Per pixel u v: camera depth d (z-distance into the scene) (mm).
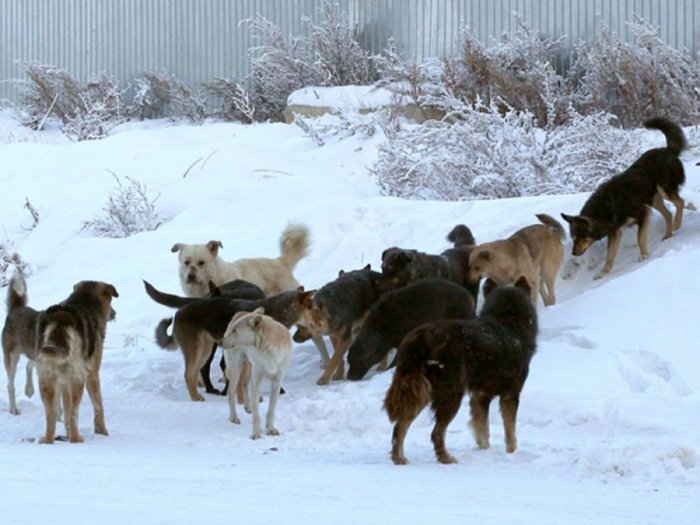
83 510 7168
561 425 11328
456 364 9969
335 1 31250
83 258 21016
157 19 34281
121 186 24703
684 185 18078
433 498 8070
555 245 15852
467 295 14297
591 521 7176
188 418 12828
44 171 26391
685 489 8766
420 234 18500
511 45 26828
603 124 21922
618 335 13727
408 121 27172
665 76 24906
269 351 11758
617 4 26562
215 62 33281
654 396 11750
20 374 15688
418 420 11953
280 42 31547
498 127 22328
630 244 17031
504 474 9477
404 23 29875
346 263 18219
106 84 34219
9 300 13398
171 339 14570
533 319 10648
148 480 8758
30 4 36969
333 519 7012
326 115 28219
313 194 22656
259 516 7078
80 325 11664
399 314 14031
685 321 13766
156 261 19969
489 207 18984
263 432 11984
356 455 10648
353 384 13781
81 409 13391
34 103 34562
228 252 19375
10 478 8781
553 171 21453
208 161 25859
